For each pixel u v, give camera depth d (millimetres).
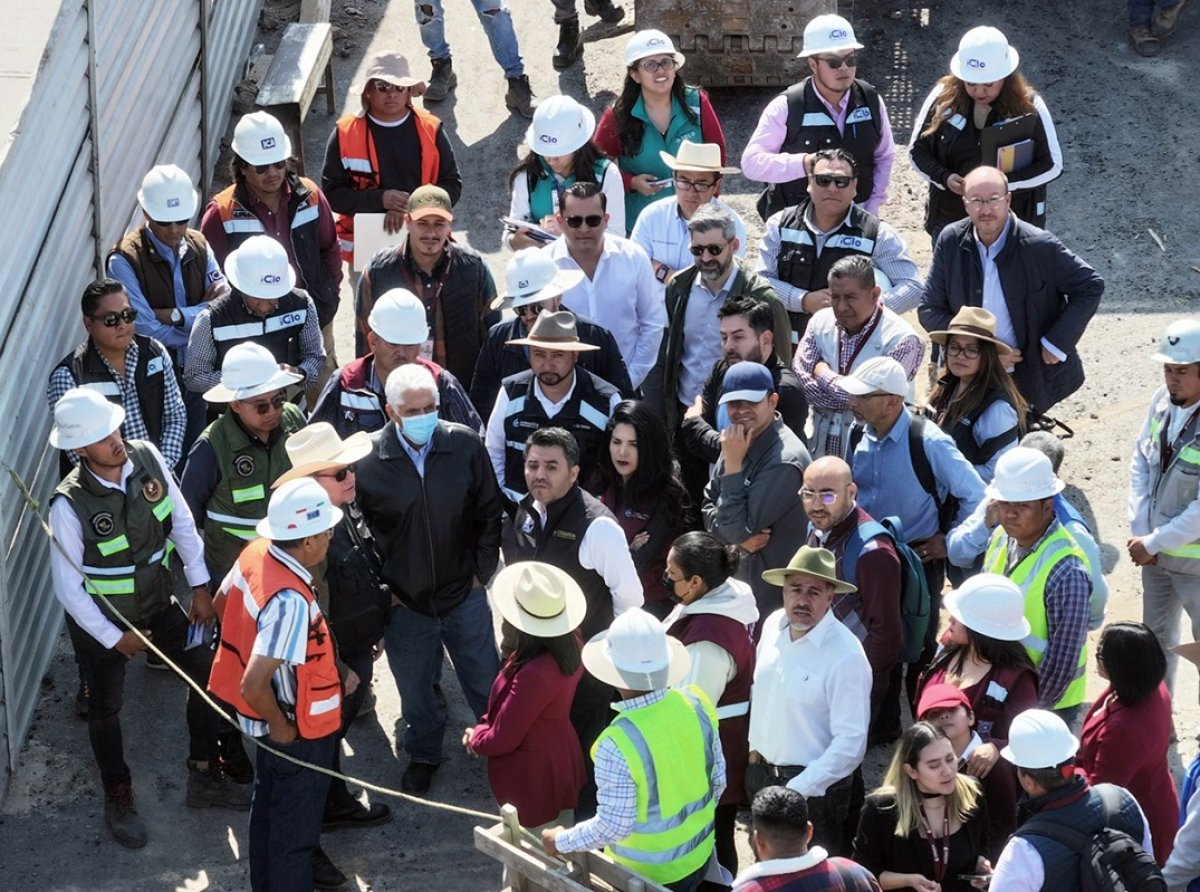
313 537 9820
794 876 8133
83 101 14000
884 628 10305
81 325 14156
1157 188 18641
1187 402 11750
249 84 19828
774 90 20500
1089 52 20953
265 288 12875
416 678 11594
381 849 11594
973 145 14984
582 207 13023
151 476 11266
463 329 13578
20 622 12570
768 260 13953
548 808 9891
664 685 8711
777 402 11523
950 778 8695
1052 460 11062
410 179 15562
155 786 12188
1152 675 9297
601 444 11961
